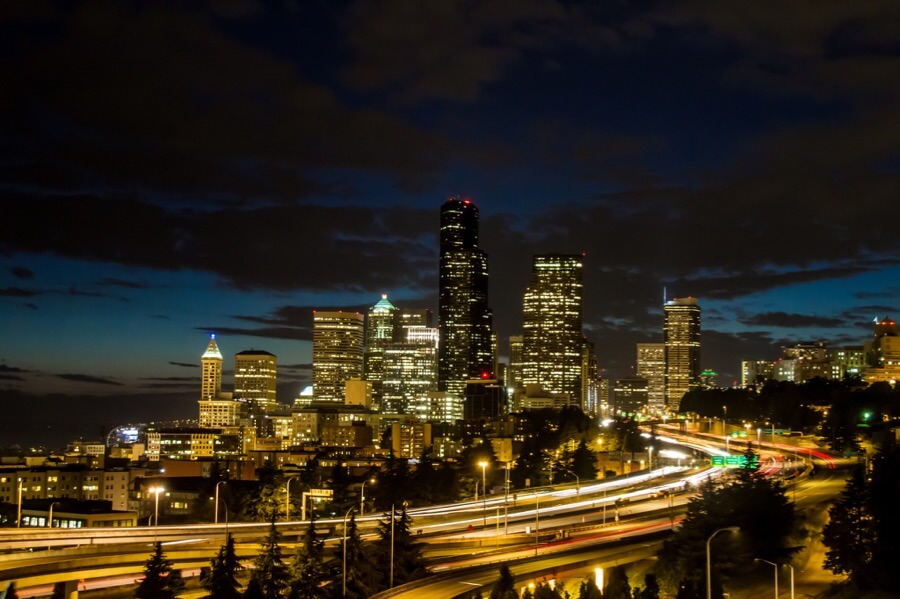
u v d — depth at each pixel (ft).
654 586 351.87
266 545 407.64
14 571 357.82
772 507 488.85
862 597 413.80
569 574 435.53
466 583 395.96
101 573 394.52
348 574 410.31
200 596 417.90
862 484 454.81
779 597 425.28
